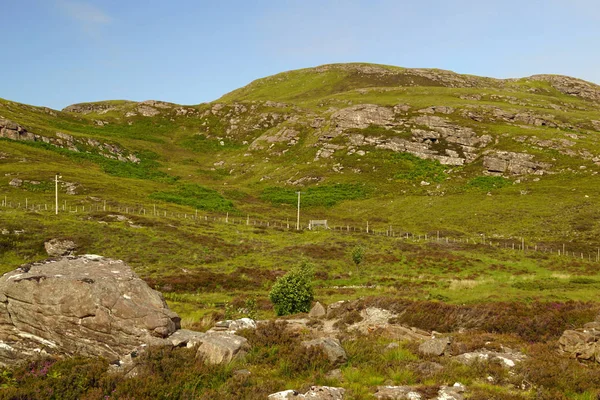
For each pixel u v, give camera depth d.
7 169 86.44
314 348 11.82
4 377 9.65
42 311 11.86
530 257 48.88
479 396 9.36
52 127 135.00
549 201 75.44
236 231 63.00
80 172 95.62
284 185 107.69
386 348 13.16
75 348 11.62
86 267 13.38
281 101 199.88
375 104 140.38
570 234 60.12
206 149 154.38
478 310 19.70
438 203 83.38
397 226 72.44
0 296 12.16
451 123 122.25
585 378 10.67
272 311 27.09
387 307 21.12
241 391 9.52
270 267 45.22
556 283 32.69
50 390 9.00
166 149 148.62
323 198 93.75
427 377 10.91
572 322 18.53
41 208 66.38
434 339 13.42
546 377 10.78
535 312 19.45
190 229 60.19
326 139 129.75
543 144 104.38
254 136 162.00
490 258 48.19
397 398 9.17
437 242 57.28
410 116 131.00
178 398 9.25
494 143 111.25
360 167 110.44
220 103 194.00
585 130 124.25
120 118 175.88
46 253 44.72
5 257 42.47
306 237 61.22
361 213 83.69
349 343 13.47
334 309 22.47
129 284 12.59
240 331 13.41
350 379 10.63
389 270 43.88
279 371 10.92
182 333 12.33
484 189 89.00
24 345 11.80
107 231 51.69
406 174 103.75
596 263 45.19
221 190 102.94
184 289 35.22
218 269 43.53
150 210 73.25
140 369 9.99
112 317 11.67
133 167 119.75
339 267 45.22
